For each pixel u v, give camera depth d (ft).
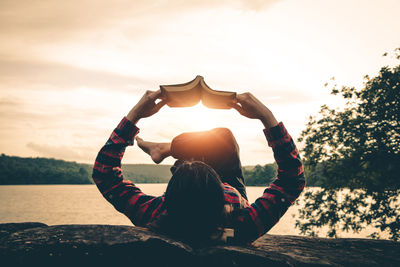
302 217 62.85
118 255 3.67
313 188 64.75
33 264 3.49
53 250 3.55
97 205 509.76
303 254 5.14
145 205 4.73
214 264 3.85
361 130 60.95
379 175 59.11
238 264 3.85
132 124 4.65
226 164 5.24
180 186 4.00
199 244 4.23
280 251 5.29
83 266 3.60
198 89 4.16
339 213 59.82
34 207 467.93
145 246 3.76
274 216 4.38
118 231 4.06
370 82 64.18
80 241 3.66
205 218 4.04
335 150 63.67
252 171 552.00
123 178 4.94
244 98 4.29
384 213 57.62
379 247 6.02
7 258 3.46
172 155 5.43
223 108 4.50
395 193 58.29
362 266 4.66
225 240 4.31
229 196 4.60
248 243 4.50
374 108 60.75
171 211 4.09
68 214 388.57
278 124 4.34
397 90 58.90
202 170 4.06
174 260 3.83
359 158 58.95
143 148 5.67
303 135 66.90
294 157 4.38
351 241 6.50
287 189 4.42
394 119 59.57
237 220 4.38
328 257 5.02
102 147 4.75
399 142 59.36
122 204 4.75
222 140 5.19
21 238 3.73
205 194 3.94
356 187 60.18
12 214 380.99
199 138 5.20
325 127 63.72
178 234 4.25
